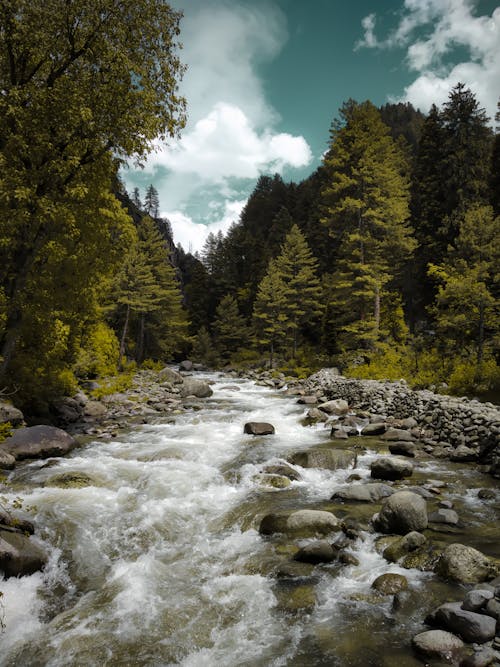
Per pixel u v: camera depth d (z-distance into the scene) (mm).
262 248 71875
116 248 17000
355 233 31906
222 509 8531
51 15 10898
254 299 65688
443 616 4527
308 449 11938
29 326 15414
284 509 8266
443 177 38594
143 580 6047
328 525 7195
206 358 56656
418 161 45312
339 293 33344
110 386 26641
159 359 50656
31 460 11742
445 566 5598
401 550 6207
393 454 12000
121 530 7629
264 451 12430
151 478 10141
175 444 13523
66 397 20047
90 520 7914
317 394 24672
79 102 11086
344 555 6281
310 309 45594
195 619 5133
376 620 4848
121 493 9195
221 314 60875
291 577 5910
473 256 26344
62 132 11484
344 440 13781
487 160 37375
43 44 11117
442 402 14617
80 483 9562
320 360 39094
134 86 12094
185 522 8023
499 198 34250
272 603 5348
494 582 5105
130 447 13398
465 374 18766
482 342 21703
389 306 35875
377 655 4270
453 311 23766
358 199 32000
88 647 4715
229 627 4953
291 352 48406
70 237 14172
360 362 31781
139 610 5359
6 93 11422
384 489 8789
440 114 40656
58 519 7828
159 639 4812
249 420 17656
